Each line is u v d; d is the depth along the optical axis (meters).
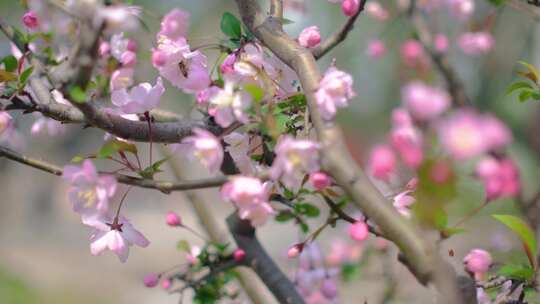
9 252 5.05
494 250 1.55
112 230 1.21
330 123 1.09
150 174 1.14
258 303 1.40
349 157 1.06
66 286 4.38
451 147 1.03
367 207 1.04
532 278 1.19
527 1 1.37
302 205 1.33
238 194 1.10
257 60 1.19
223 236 1.44
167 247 5.20
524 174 1.93
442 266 1.03
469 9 1.89
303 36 1.24
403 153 1.06
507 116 2.57
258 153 1.20
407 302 1.53
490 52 2.29
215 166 1.12
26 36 1.26
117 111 1.18
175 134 1.19
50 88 1.24
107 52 1.21
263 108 1.14
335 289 1.45
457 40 2.00
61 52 1.25
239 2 1.18
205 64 1.22
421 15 1.83
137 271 4.66
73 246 5.45
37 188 6.26
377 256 1.62
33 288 4.29
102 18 1.07
